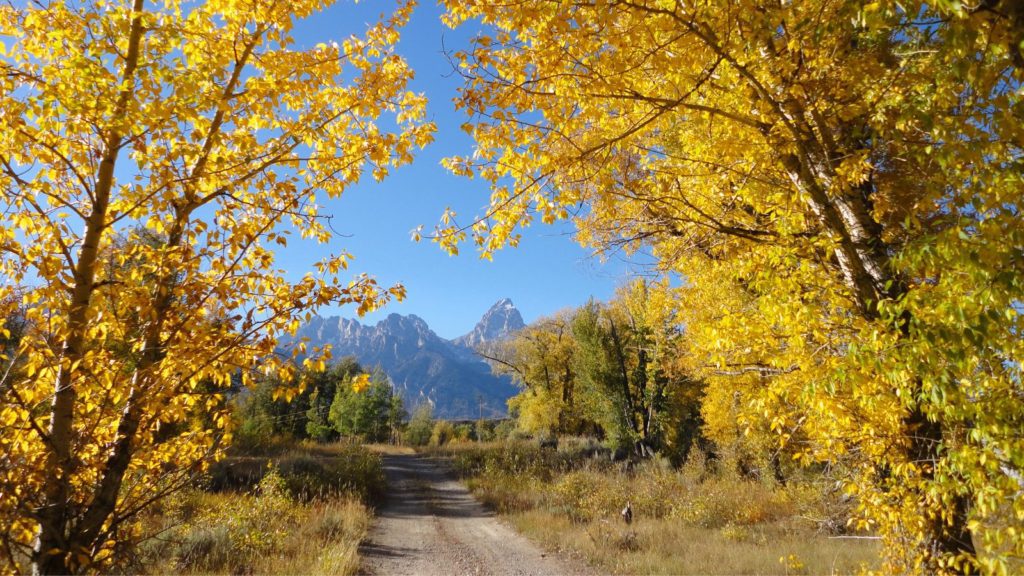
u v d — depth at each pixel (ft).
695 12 10.78
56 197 11.07
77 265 11.42
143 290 10.80
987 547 8.87
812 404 12.09
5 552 9.87
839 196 13.51
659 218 19.45
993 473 9.18
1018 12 7.70
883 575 13.10
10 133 10.77
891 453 12.42
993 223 8.10
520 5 11.39
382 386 173.17
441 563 33.12
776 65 12.81
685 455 87.81
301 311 11.98
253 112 13.52
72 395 11.15
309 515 42.01
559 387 146.82
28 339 10.63
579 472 68.49
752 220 16.85
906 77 11.14
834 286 12.41
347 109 14.82
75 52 11.18
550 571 31.48
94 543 11.19
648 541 37.65
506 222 15.28
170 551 26.43
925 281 12.59
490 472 76.79
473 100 12.96
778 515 43.62
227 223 13.39
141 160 11.12
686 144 16.10
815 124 13.28
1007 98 8.62
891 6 8.93
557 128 13.84
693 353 24.99
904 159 12.84
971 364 9.01
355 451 70.64
